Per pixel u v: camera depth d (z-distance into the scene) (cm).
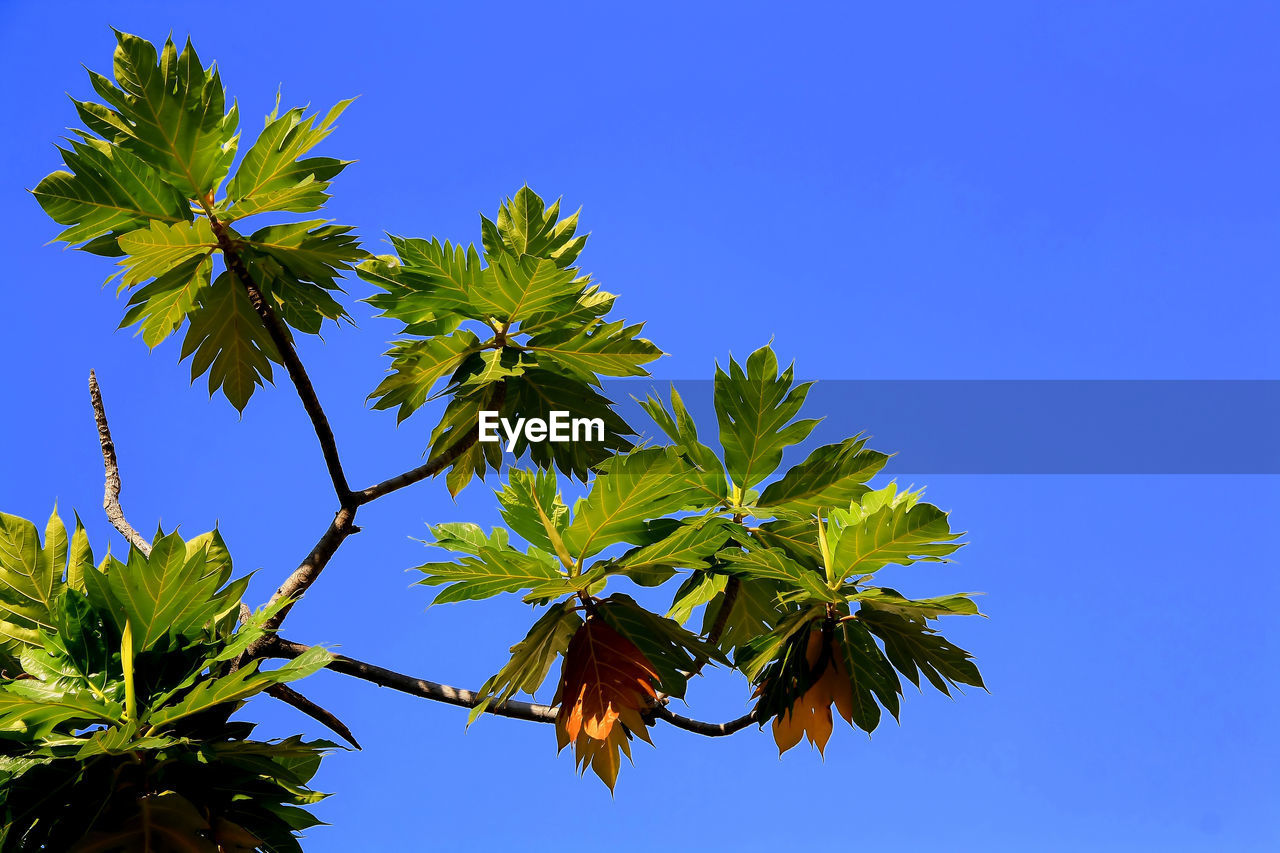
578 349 400
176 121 347
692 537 298
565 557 313
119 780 257
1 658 274
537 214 454
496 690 313
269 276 384
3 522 283
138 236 345
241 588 280
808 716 319
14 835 243
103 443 361
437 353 400
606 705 294
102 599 270
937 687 326
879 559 312
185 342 390
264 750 269
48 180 334
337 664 326
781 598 314
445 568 290
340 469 349
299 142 354
